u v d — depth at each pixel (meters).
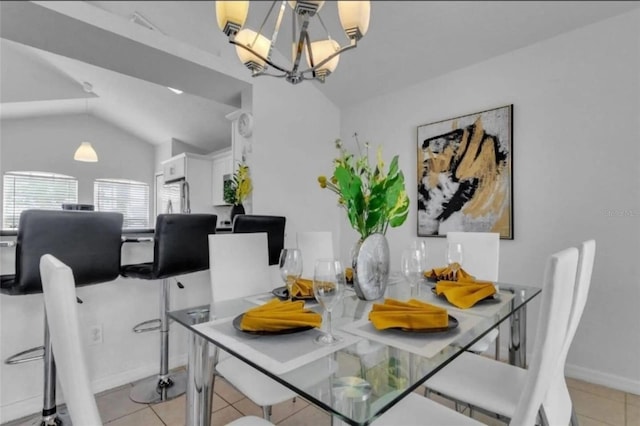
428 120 3.04
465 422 1.03
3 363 1.79
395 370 0.84
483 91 2.70
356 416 0.68
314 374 0.82
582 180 2.23
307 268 2.31
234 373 1.36
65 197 5.61
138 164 6.40
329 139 3.64
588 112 2.21
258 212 3.02
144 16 2.24
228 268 1.74
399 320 1.05
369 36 2.72
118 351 2.20
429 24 2.49
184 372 2.38
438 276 1.81
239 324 1.09
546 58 2.39
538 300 2.40
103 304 2.15
